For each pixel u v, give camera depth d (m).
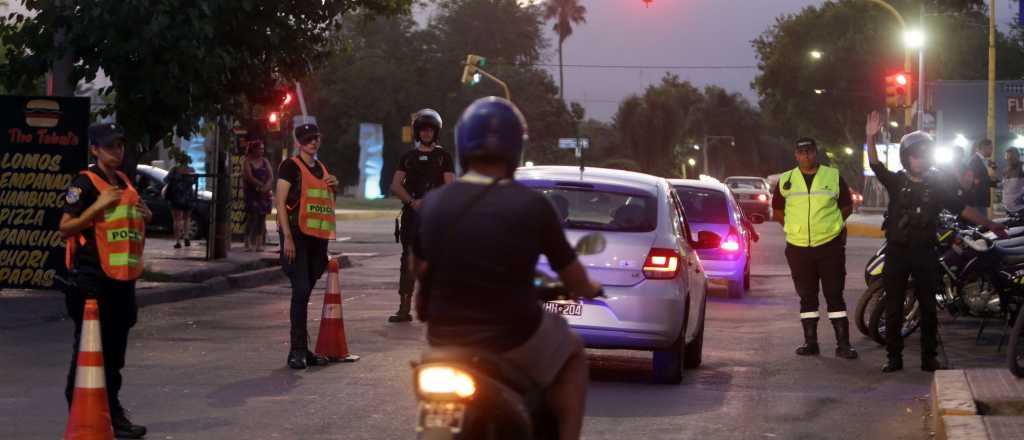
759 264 44.53
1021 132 105.12
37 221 27.75
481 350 8.00
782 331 24.95
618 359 20.86
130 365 19.30
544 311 8.66
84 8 28.58
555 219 8.25
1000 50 129.38
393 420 15.11
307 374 18.53
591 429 14.77
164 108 30.41
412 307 28.20
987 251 22.30
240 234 43.72
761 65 142.25
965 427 13.64
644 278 17.58
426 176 24.73
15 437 13.95
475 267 8.05
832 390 17.95
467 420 7.68
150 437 14.12
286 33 33.12
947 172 19.80
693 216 32.06
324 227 19.16
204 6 29.02
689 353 19.80
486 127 8.24
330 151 141.75
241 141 42.75
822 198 21.42
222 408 15.82
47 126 27.75
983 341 23.80
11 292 28.23
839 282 21.44
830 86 132.88
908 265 19.66
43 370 18.73
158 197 51.34
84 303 13.91
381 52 143.00
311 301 29.89
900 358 19.80
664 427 15.00
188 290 30.23
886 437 14.70
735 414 15.94
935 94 107.44
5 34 29.73
